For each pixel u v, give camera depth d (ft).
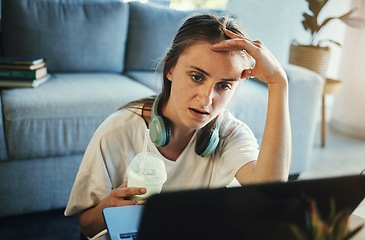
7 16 7.64
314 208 1.77
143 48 8.68
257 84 8.01
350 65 10.88
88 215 3.13
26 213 6.34
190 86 2.81
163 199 1.50
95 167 3.18
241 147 3.34
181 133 3.19
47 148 6.02
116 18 8.30
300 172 8.14
